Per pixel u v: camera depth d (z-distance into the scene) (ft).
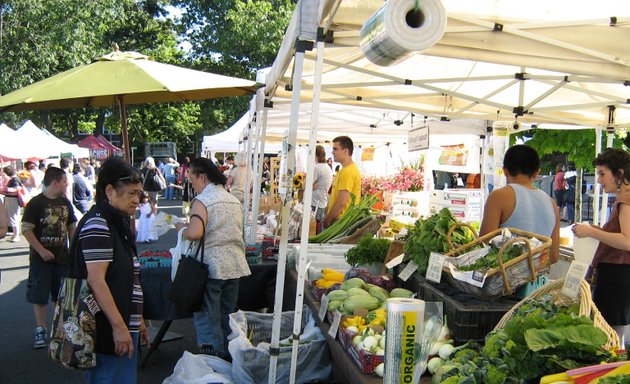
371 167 43.24
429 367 8.09
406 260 12.10
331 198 21.08
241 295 16.97
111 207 9.36
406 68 15.29
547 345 5.87
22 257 34.96
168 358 16.83
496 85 17.52
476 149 27.02
